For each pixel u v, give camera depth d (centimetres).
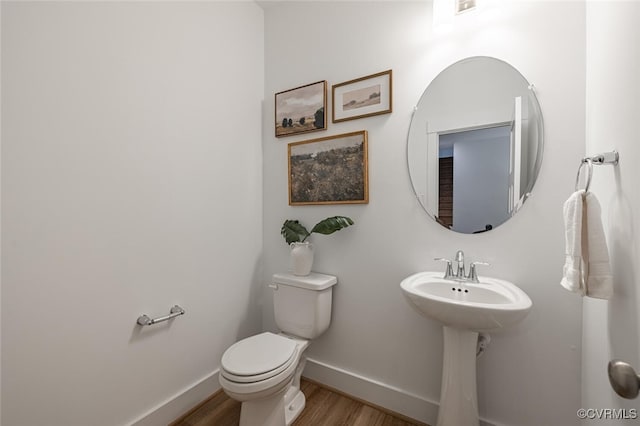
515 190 131
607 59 92
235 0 188
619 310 81
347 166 174
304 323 166
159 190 144
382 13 164
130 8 132
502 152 134
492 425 134
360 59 171
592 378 105
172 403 149
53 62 107
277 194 204
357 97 171
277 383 122
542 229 125
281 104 200
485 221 137
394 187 160
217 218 176
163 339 146
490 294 122
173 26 150
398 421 152
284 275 179
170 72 149
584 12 118
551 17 123
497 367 133
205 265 168
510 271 132
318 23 186
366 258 169
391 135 161
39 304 105
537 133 126
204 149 167
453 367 126
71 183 112
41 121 104
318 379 185
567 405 121
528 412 128
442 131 147
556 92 123
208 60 170
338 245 178
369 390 165
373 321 166
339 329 178
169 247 149
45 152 106
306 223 192
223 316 180
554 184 123
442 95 147
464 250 142
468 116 141
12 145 98
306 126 189
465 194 142
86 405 118
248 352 134
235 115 188
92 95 118
